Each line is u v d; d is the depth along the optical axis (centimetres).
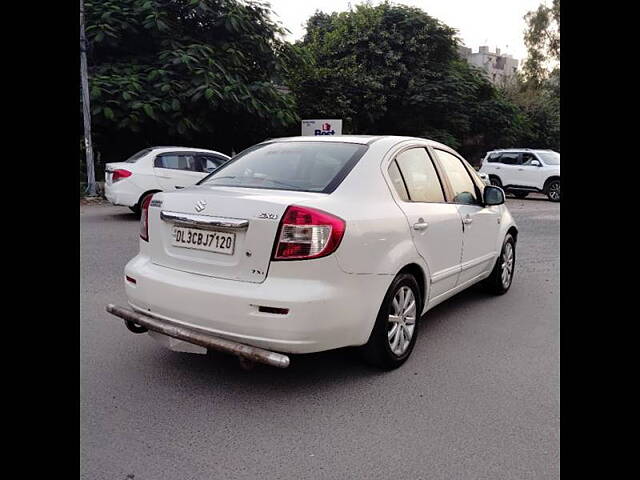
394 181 407
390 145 423
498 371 402
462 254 491
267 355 311
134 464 276
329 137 437
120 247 843
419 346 453
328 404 344
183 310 345
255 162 422
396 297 391
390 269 368
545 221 1372
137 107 1502
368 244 350
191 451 289
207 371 390
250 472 272
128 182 1094
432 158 476
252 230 327
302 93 2312
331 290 329
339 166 386
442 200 469
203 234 348
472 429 318
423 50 2416
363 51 2398
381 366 390
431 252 426
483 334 486
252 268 328
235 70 1781
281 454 288
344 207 348
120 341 445
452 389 370
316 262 324
